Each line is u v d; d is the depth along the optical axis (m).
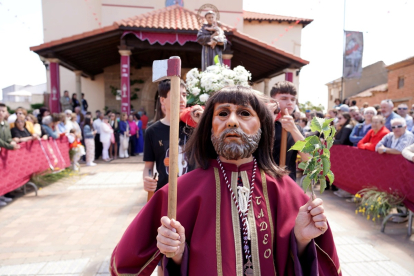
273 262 1.25
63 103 12.19
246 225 1.28
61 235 4.02
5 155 5.12
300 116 6.84
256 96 1.35
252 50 11.84
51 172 6.84
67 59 12.12
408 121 6.74
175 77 1.20
